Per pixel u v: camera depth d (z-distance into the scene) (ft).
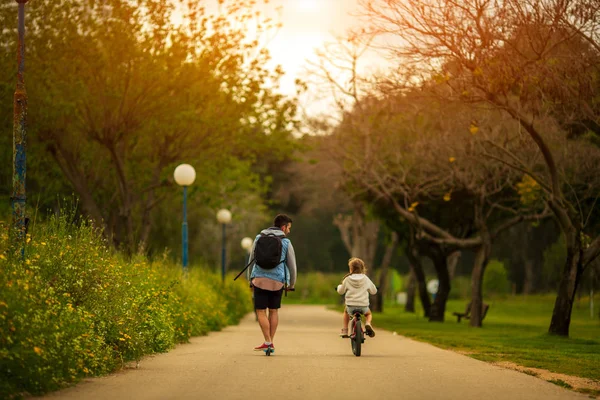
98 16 210.79
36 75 202.59
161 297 115.96
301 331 178.70
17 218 89.30
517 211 219.41
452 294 495.82
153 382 74.74
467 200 241.76
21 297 67.26
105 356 83.10
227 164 252.42
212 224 410.31
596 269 261.44
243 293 273.33
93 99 212.02
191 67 216.95
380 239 558.15
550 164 158.61
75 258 88.22
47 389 66.39
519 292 533.55
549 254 420.36
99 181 247.91
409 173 233.76
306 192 471.21
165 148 232.32
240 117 236.63
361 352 113.91
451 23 137.90
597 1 132.46
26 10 201.57
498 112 192.34
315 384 74.18
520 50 147.84
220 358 99.86
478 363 98.27
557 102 146.61
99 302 88.69
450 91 156.66
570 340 154.81
